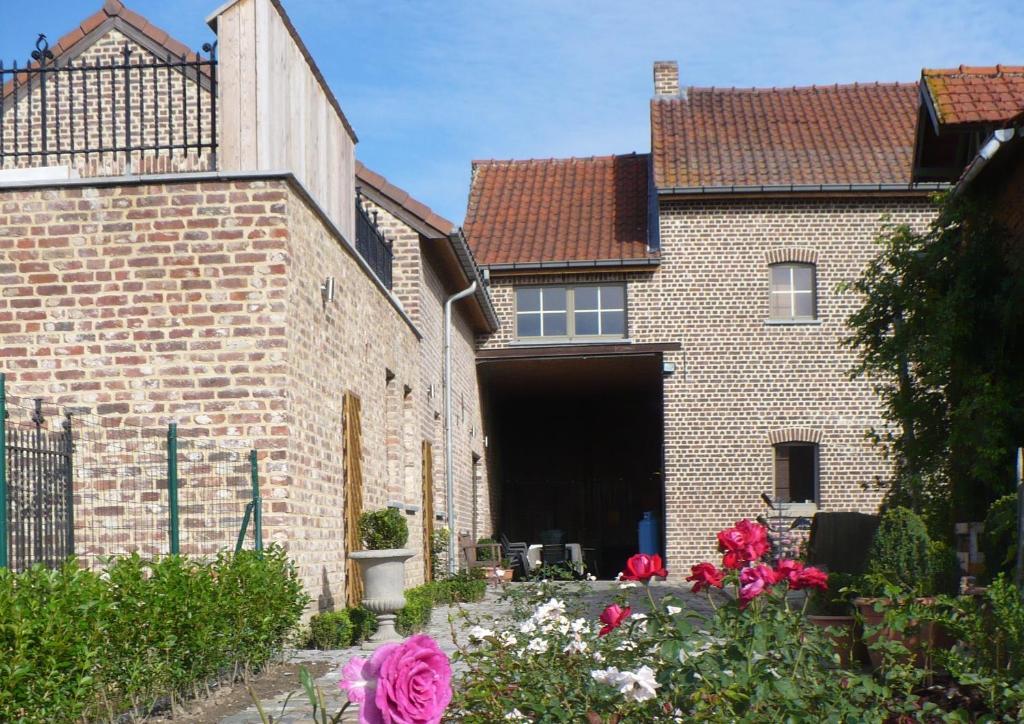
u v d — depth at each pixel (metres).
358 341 13.42
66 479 9.12
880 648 4.95
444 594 16.48
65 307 10.09
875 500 23.69
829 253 24.19
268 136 10.23
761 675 4.11
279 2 10.56
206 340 10.02
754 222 24.30
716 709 4.00
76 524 9.81
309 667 9.11
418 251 18.48
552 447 34.66
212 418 9.96
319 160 12.18
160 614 6.73
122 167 11.75
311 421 10.88
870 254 24.12
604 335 24.59
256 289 10.03
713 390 24.06
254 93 10.22
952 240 13.48
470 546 21.62
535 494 34.47
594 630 5.35
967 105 13.55
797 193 23.94
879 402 23.83
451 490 20.84
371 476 14.13
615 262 24.16
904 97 27.23
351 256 13.02
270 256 10.04
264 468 9.91
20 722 4.97
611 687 4.20
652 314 24.31
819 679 4.36
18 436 8.71
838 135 25.66
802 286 24.34
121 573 6.68
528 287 24.89
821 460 23.81
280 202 10.08
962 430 12.57
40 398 9.75
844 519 11.28
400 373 16.64
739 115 26.66
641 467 34.38
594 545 34.22
